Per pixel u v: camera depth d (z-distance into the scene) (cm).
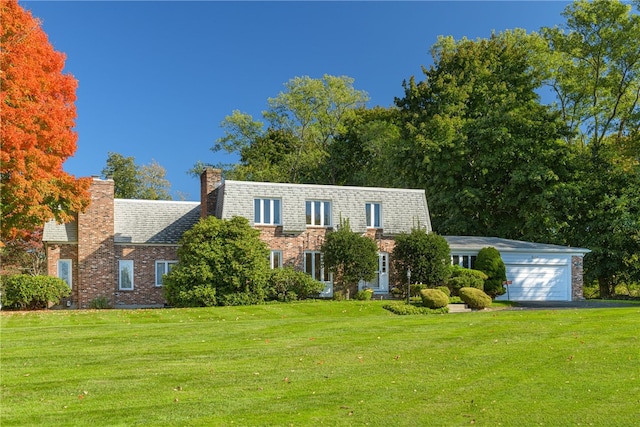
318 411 947
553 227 4056
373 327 1764
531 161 4019
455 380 1143
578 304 2953
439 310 2486
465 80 4525
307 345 1492
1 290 2583
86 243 3003
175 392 1062
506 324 1770
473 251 3384
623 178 3884
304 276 2891
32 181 2248
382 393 1053
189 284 2659
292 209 3133
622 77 4388
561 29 4553
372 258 2958
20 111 2181
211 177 3284
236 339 1582
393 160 4606
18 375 1184
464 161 4334
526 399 1009
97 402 998
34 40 2392
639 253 3862
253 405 980
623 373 1174
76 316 2166
